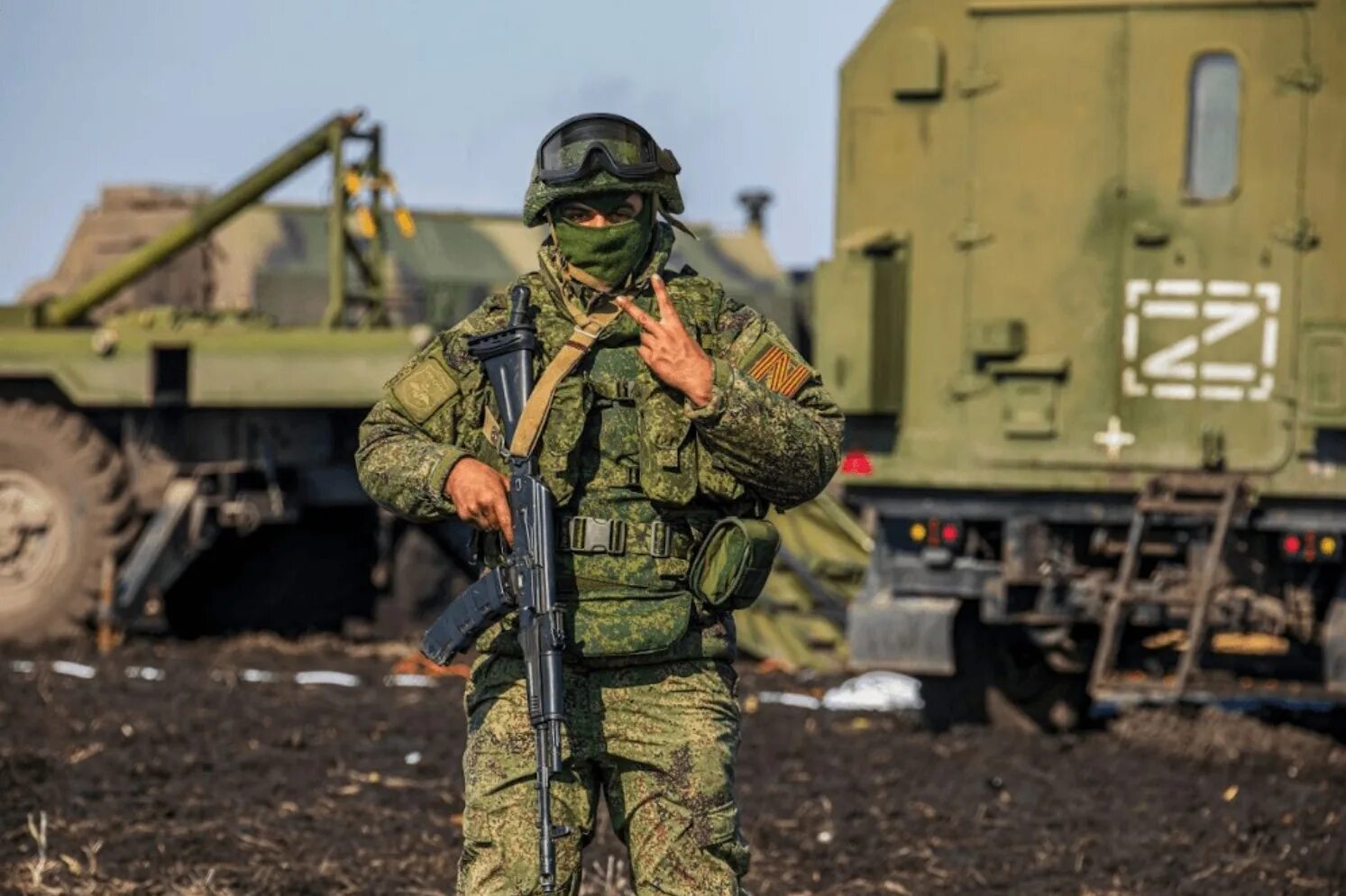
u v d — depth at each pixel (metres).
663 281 5.95
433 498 5.82
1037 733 13.38
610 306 5.92
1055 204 12.93
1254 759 12.27
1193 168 12.70
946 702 13.59
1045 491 12.94
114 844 9.47
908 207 13.25
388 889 8.77
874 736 13.12
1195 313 12.67
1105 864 9.49
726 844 5.82
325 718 13.42
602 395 5.85
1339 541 12.35
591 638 5.74
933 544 13.16
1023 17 12.98
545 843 5.52
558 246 5.94
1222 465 12.59
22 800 10.38
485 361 5.91
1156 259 12.74
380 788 11.00
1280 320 12.51
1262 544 12.60
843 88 13.38
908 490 13.25
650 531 5.82
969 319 13.09
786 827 10.22
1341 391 12.36
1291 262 12.50
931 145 13.20
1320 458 12.43
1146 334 12.76
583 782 5.84
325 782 11.15
